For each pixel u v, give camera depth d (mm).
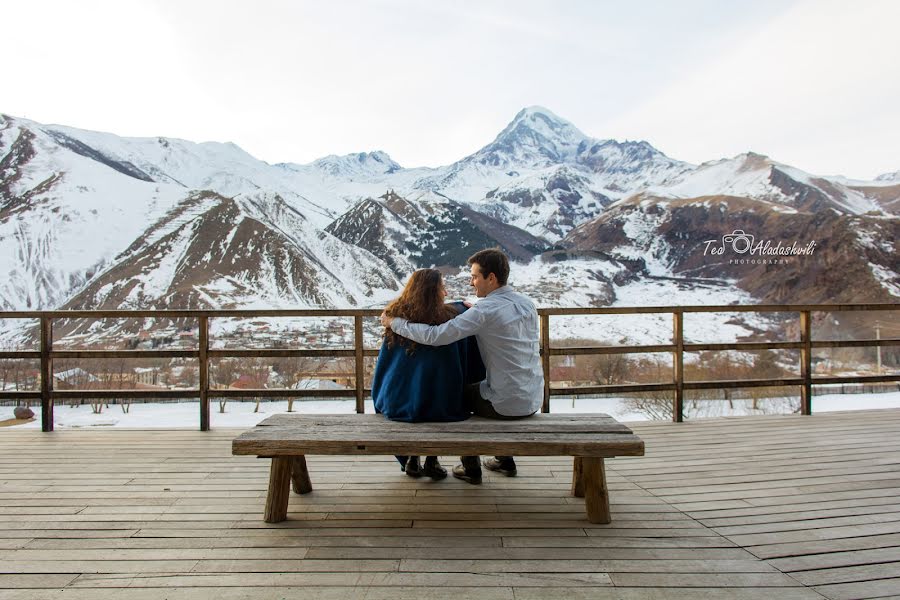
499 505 2627
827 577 1934
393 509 2574
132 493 2809
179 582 1904
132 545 2199
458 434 2398
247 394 4188
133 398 4145
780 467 3246
